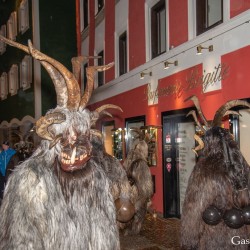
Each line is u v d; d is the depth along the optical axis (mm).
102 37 13961
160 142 9305
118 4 12289
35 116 18297
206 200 3426
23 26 20234
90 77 2547
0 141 24922
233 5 6828
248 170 3570
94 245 2432
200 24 7996
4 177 7934
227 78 6910
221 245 3438
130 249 6215
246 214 3309
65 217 2352
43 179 2328
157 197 9398
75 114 2396
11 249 2184
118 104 12328
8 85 23719
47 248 2289
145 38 10297
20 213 2234
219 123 3854
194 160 8242
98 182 2518
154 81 9766
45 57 2387
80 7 16891
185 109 8258
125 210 4531
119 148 12055
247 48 6402
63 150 2355
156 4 9859
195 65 7949
